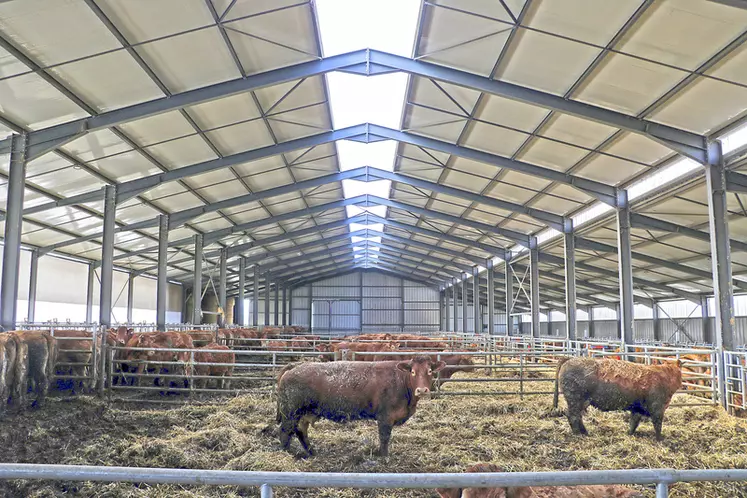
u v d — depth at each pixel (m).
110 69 10.00
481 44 10.30
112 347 11.20
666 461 6.46
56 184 14.80
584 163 14.49
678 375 7.52
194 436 7.38
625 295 15.10
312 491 5.38
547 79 10.83
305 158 17.84
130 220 20.11
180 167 15.69
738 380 10.09
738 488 5.31
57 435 7.70
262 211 23.58
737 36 8.23
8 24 8.28
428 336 23.48
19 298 20.41
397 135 15.66
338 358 10.09
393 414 6.46
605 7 8.39
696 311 28.64
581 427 7.73
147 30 9.21
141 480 2.13
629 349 14.95
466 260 36.47
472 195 20.17
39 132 11.38
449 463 6.33
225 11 9.26
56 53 9.20
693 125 10.96
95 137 12.57
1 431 7.89
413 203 24.50
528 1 8.67
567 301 19.86
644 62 9.47
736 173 11.15
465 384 13.16
